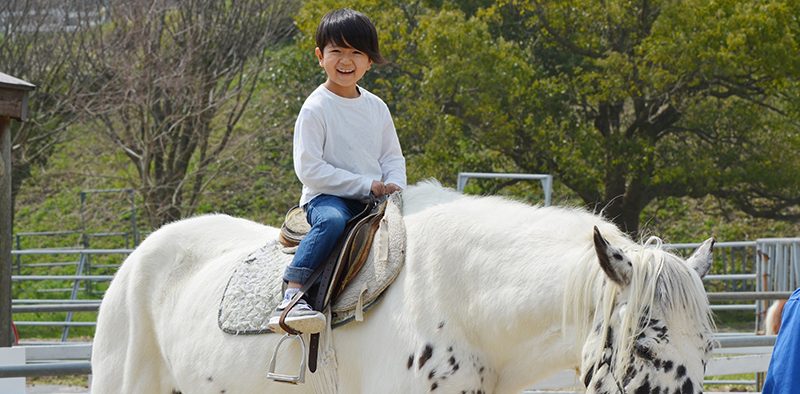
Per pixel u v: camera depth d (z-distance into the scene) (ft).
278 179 60.13
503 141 49.52
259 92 64.54
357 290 10.82
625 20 50.44
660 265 8.93
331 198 11.43
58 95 53.26
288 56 62.28
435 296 10.39
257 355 11.55
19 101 21.68
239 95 57.21
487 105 48.14
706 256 9.53
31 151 56.29
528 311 9.96
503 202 11.03
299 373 10.97
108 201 59.67
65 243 58.39
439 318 10.32
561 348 9.81
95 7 53.93
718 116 51.08
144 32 52.75
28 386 31.55
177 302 13.08
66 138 60.59
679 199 64.75
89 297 51.16
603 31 52.44
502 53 48.70
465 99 48.24
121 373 13.57
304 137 11.39
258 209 60.34
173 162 54.95
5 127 22.08
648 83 49.47
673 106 51.31
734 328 42.83
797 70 47.62
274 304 11.53
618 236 9.84
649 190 53.62
